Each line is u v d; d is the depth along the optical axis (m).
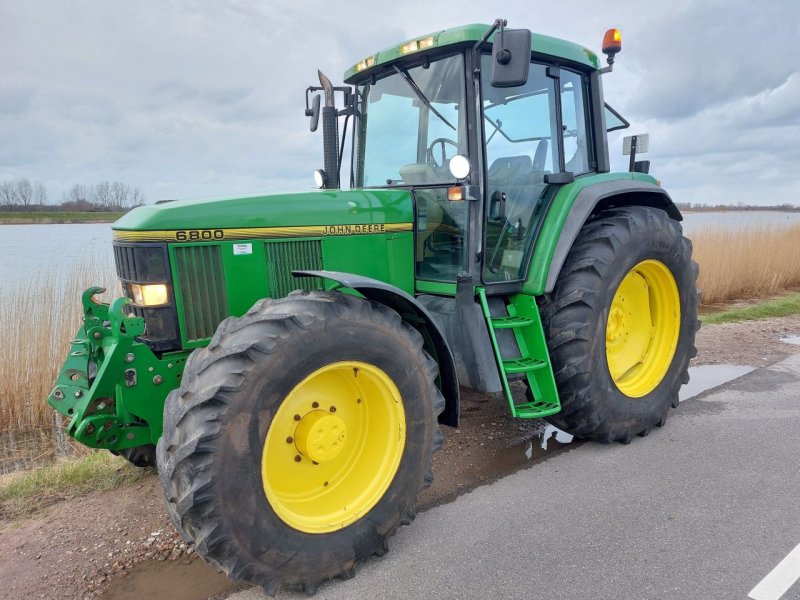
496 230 3.41
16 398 4.66
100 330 2.70
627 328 3.98
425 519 2.87
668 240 3.78
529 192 3.55
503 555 2.54
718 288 9.55
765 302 9.16
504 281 3.41
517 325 3.36
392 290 2.54
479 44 3.07
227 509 2.06
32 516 3.02
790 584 2.29
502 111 3.37
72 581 2.46
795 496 2.98
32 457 4.11
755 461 3.39
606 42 3.82
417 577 2.41
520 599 2.25
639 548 2.56
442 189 3.42
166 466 2.09
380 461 2.57
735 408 4.28
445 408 2.92
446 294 3.38
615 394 3.55
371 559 2.55
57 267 5.78
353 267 3.27
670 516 2.81
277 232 3.00
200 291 2.81
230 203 2.91
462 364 3.26
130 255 2.73
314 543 2.29
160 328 2.71
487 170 3.29
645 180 4.05
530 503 2.99
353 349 2.36
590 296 3.35
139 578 2.48
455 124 3.29
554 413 3.43
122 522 2.93
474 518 2.86
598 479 3.23
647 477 3.23
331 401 2.51
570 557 2.51
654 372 3.92
